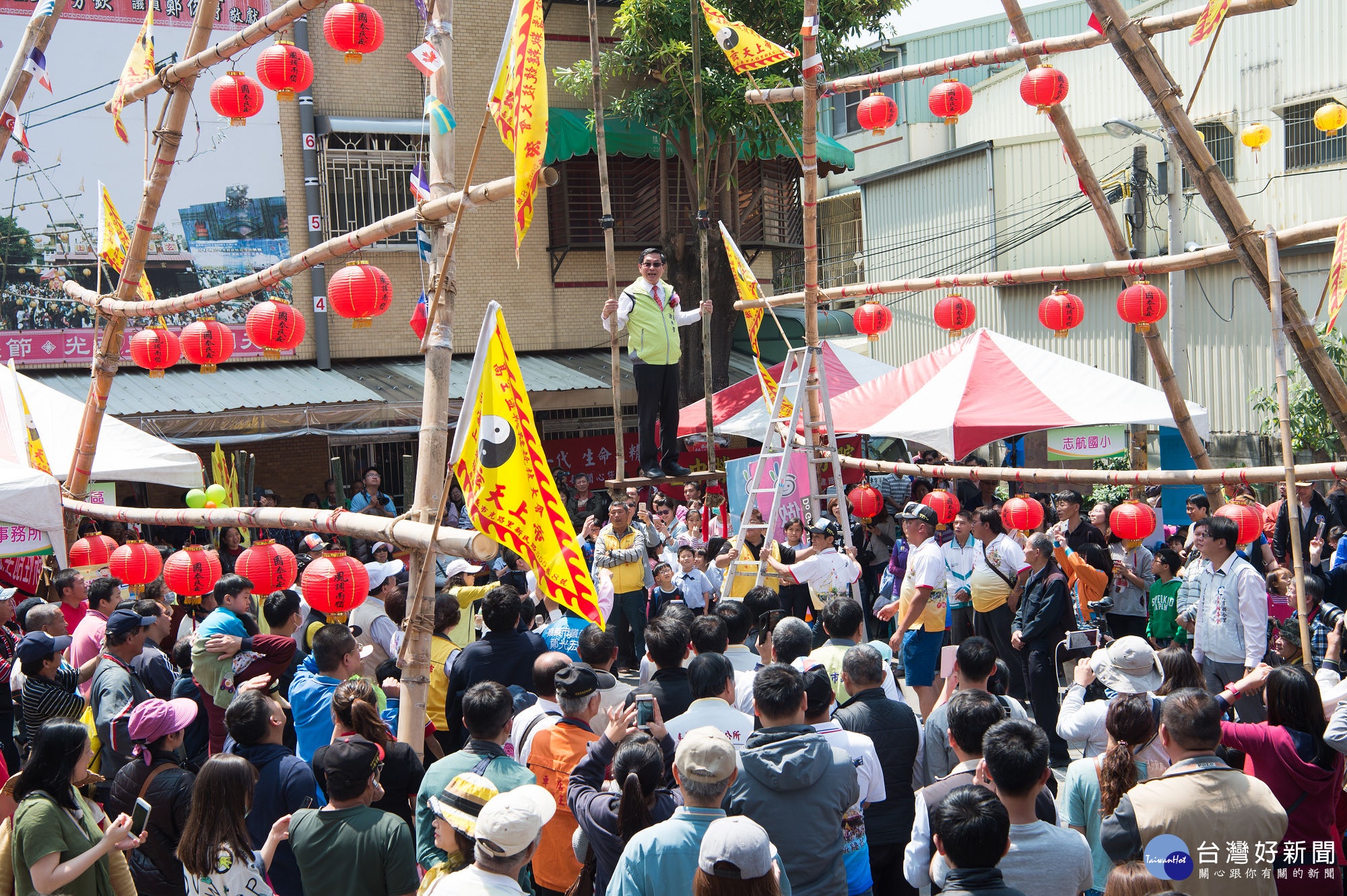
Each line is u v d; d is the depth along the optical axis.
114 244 8.00
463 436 4.42
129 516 6.96
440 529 4.64
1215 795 3.63
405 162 16.89
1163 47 17.94
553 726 4.56
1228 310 16.56
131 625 6.05
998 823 3.04
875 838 4.63
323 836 3.72
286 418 14.35
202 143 15.56
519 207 4.51
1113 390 11.60
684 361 17.20
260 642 5.66
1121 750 4.08
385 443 17.14
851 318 21.64
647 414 9.57
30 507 7.46
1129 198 16.06
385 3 16.81
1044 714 7.95
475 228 17.55
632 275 18.48
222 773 3.76
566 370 17.16
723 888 2.92
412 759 4.52
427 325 5.16
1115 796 4.04
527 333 17.89
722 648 5.33
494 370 4.38
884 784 4.55
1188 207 17.19
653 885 3.32
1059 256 18.97
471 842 3.44
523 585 9.75
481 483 4.36
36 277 14.59
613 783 4.02
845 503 8.89
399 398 15.23
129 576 7.20
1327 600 8.93
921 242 21.31
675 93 15.61
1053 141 19.12
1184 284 13.77
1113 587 9.62
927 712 8.42
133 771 4.44
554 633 7.20
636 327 9.48
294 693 5.26
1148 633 8.59
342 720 4.42
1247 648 6.65
